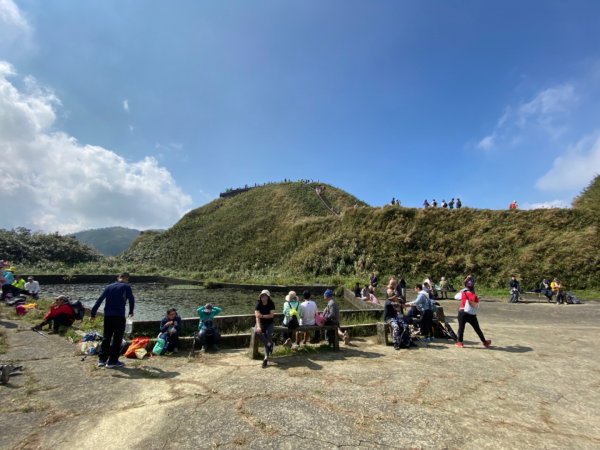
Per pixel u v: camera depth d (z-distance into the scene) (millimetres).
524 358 8117
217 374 6602
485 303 19438
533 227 29297
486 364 7586
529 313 15875
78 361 7250
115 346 6949
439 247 31578
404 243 33219
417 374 6805
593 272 23516
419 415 4910
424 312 10438
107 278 35562
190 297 25375
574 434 4461
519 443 4195
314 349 8812
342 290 26984
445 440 4219
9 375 6203
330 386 6020
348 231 38562
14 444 3973
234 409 4977
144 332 9266
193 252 52625
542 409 5227
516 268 26047
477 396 5684
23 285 17562
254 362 7527
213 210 68438
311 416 4797
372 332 10961
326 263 35188
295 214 54375
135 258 54906
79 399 5285
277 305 21203
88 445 3979
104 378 6258
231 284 30906
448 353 8594
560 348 9148
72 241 51938
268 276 36312
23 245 44844
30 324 10984
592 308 17297
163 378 6316
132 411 4879
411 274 29703
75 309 11898
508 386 6184
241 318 10477
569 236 26734
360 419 4738
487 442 4203
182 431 4309
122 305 7152
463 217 33844
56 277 33156
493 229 30906
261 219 56250
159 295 26641
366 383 6215
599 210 28672
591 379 6621
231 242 51812
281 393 5633
